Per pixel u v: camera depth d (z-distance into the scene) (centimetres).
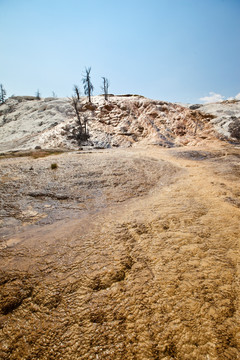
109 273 213
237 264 221
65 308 170
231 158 1064
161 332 145
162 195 496
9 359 131
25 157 1036
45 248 263
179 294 179
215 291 181
